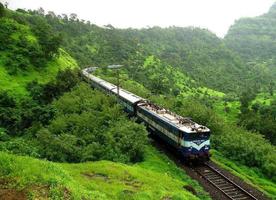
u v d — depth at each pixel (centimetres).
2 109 5366
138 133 3350
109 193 2031
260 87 14138
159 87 9344
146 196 2025
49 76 7556
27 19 11594
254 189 2652
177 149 3244
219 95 12494
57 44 8388
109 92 5662
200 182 2702
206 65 17925
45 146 3225
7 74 6944
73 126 4109
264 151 3725
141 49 15638
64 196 1603
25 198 1507
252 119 6619
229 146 3728
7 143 2850
